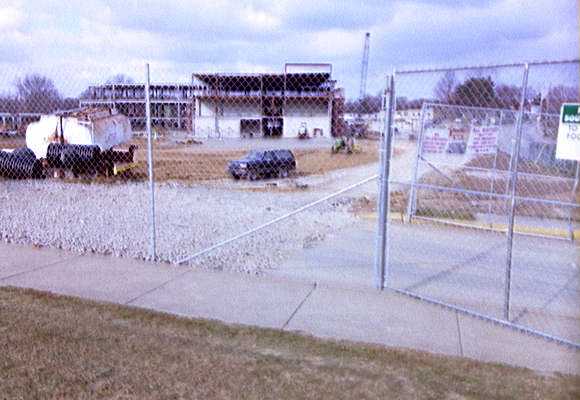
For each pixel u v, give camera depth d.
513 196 5.00
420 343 4.52
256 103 58.62
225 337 4.43
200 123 58.09
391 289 5.91
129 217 10.38
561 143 4.42
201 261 6.94
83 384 3.51
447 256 7.73
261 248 7.89
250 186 17.88
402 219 10.55
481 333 4.79
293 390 3.52
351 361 4.03
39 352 3.95
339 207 12.84
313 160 31.88
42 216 10.20
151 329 4.53
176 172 22.17
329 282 6.21
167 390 3.47
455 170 17.89
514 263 7.40
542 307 5.56
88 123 20.97
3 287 5.58
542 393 3.62
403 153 32.16
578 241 8.97
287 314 5.11
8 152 18.42
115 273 6.30
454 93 12.12
